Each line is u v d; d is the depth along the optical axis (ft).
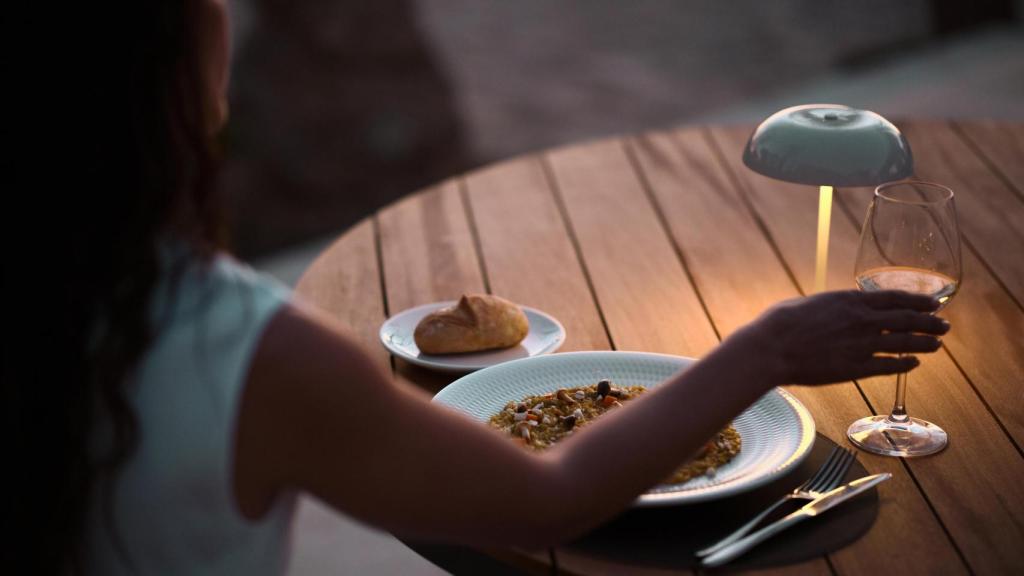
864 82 21.85
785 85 22.57
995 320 4.83
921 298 2.83
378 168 18.42
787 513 3.42
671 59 24.64
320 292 5.28
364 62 19.31
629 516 3.41
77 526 2.30
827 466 3.63
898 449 3.76
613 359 4.29
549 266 5.58
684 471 3.46
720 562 3.16
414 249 5.83
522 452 2.47
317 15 18.65
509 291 5.28
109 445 2.26
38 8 2.11
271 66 18.43
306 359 2.21
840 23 26.53
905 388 4.16
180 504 2.26
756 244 5.83
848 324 2.79
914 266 3.82
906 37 25.00
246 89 18.08
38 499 2.27
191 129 2.31
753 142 4.40
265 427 2.23
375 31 19.27
